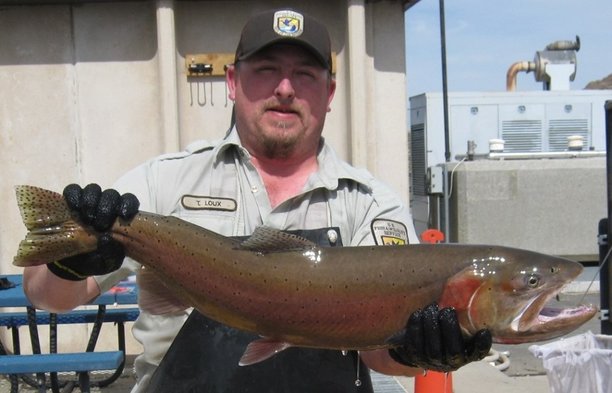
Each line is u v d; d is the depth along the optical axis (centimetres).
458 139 1161
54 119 671
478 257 275
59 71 670
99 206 267
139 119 675
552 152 1101
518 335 270
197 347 295
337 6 683
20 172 670
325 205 317
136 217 277
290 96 308
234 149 321
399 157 691
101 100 674
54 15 667
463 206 1000
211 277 283
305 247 286
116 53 672
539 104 1175
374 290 276
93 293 304
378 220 317
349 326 279
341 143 689
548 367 495
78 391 638
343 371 302
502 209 1004
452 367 267
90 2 667
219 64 677
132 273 318
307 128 315
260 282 281
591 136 1184
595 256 1017
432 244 286
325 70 319
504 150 1160
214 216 310
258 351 284
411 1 676
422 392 512
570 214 1012
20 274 661
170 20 651
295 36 303
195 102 680
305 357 299
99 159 676
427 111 1155
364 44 663
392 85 690
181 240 282
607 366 469
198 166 316
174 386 294
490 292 270
